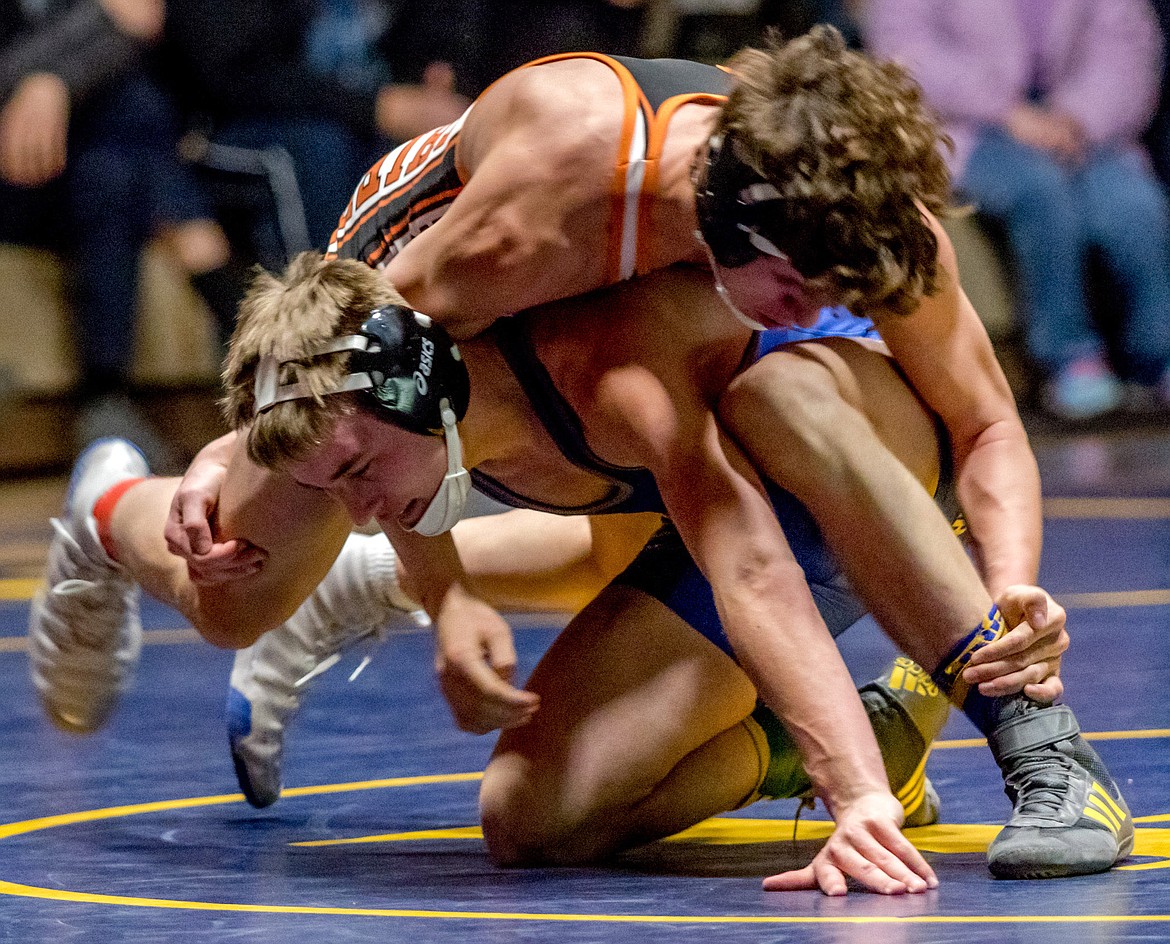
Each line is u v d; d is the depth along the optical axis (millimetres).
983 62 21953
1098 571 12250
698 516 5219
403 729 7895
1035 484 5691
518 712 5273
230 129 18125
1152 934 4227
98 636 6984
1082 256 23375
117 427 19422
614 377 5352
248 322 5293
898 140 4910
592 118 5328
